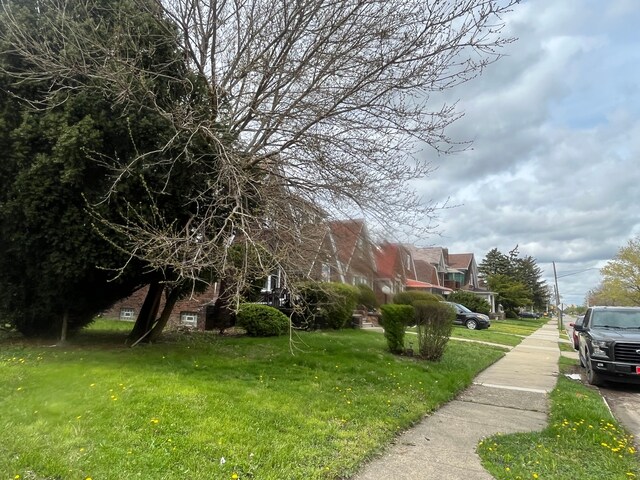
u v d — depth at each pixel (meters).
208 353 9.89
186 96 9.19
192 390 6.36
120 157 8.46
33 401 5.73
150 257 7.18
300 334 14.45
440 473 4.61
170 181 8.37
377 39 8.17
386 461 4.86
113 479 3.85
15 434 4.66
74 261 8.43
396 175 8.70
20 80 8.35
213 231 7.54
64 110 8.24
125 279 9.36
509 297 60.72
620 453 5.55
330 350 11.31
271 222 8.09
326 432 5.37
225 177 7.88
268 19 9.11
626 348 9.96
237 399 6.23
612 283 46.19
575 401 8.12
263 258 7.36
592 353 10.38
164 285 10.73
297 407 6.19
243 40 9.58
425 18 7.80
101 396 5.90
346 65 8.45
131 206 7.83
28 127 8.12
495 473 4.64
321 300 14.41
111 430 4.83
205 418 5.31
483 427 6.42
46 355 8.75
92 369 7.40
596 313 12.26
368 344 13.21
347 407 6.50
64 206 8.31
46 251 8.61
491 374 11.35
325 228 9.06
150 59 8.62
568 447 5.65
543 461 5.08
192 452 4.45
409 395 7.62
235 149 8.84
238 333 14.62
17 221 8.36
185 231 7.46
